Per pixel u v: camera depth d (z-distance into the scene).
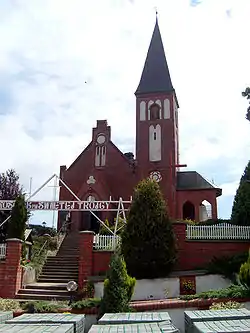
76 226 34.72
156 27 41.12
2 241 24.61
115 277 12.59
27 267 19.31
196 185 35.75
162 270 17.30
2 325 4.90
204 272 17.69
